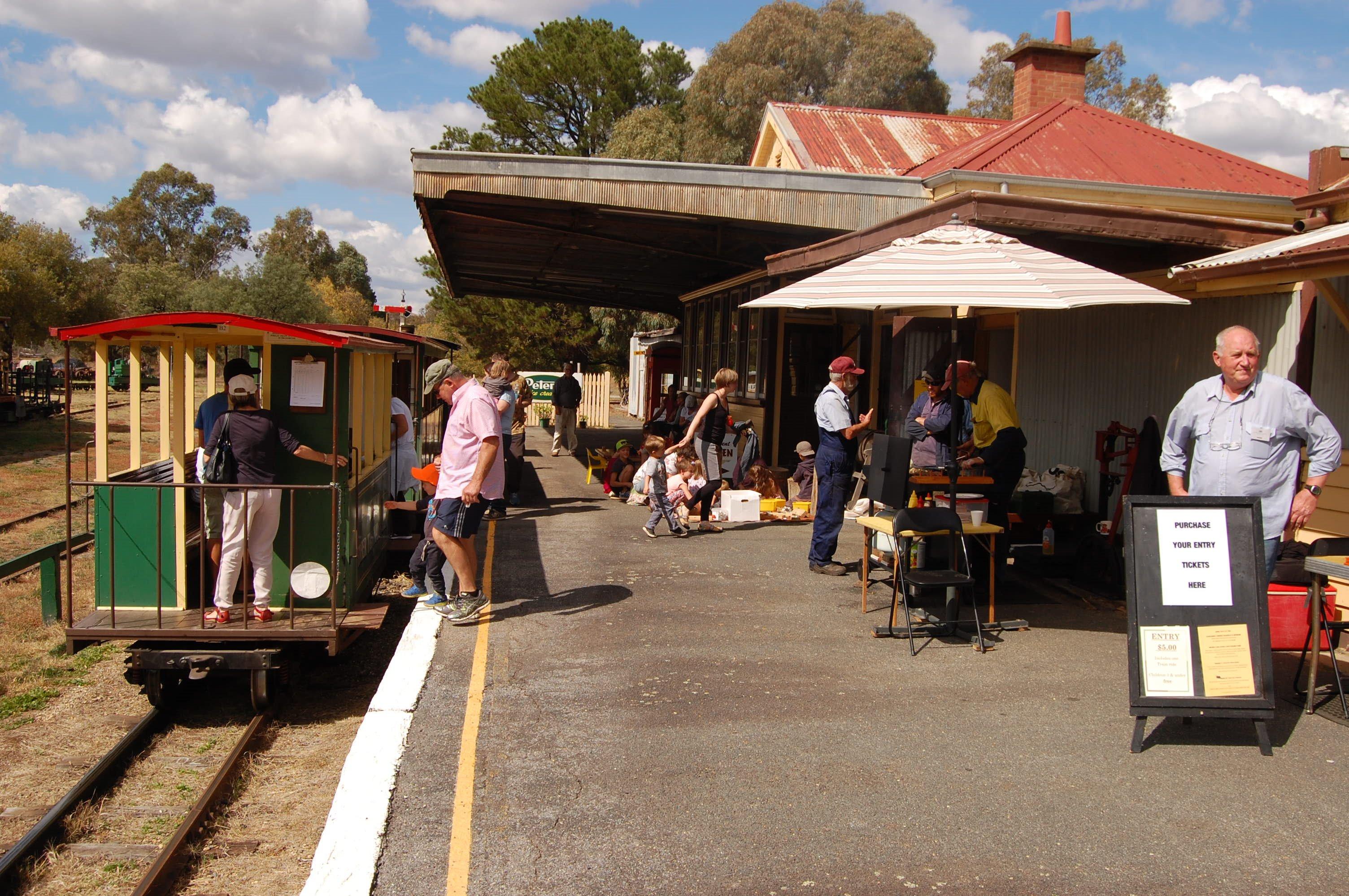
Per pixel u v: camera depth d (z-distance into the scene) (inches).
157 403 1427.2
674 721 186.1
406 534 356.5
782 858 138.1
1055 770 165.3
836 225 412.8
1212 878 132.9
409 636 236.4
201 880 165.3
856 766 166.9
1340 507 250.4
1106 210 305.0
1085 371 363.6
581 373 1151.6
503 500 417.1
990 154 498.6
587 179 390.3
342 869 134.6
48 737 236.1
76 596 369.1
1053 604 275.9
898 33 1440.7
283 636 231.0
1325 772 165.0
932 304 213.5
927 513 236.7
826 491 307.0
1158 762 168.7
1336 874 133.8
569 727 183.5
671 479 401.1
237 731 242.1
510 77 1561.3
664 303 932.6
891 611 254.5
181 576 239.6
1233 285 255.9
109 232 3609.7
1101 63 1566.2
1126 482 300.2
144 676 239.3
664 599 276.5
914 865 136.3
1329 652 225.9
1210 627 173.5
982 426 276.7
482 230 543.5
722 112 1411.2
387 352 304.8
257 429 229.9
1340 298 240.8
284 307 2090.3
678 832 145.0
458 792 157.8
